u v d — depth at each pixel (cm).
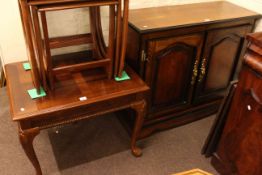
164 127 191
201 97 196
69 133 186
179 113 193
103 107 138
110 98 133
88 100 129
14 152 169
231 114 145
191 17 167
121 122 197
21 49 166
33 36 121
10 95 129
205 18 166
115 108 142
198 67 178
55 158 168
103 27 178
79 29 172
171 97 182
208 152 170
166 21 158
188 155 175
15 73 143
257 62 120
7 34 157
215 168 166
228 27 172
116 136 186
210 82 193
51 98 129
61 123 131
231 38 178
